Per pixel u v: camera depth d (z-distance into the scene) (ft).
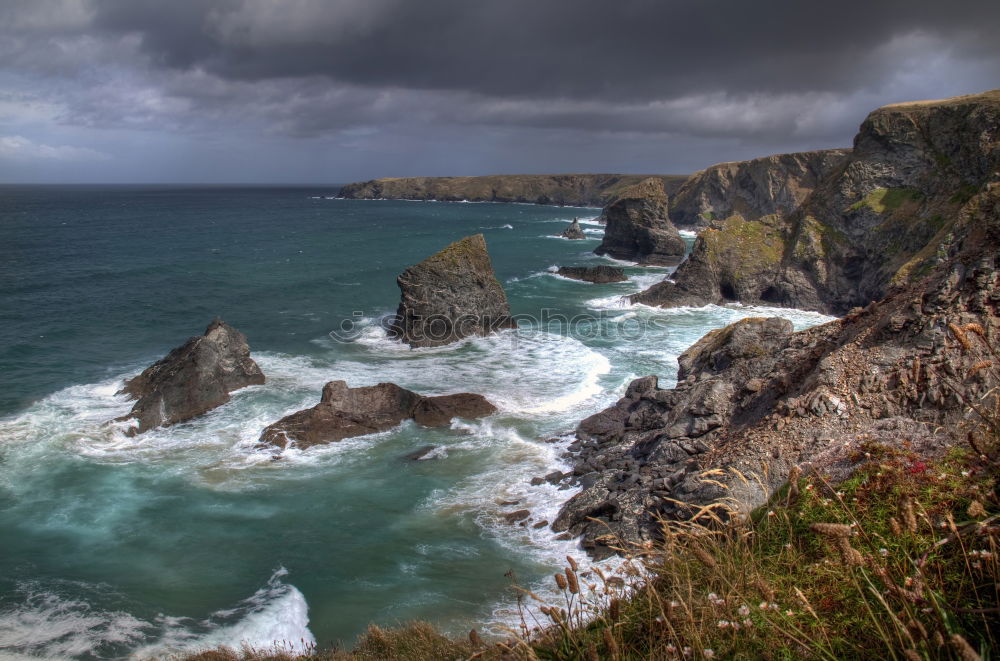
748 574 18.56
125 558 55.52
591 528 53.57
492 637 41.81
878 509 20.68
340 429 80.43
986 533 14.49
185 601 49.75
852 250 178.09
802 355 55.11
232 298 166.71
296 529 59.82
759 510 27.45
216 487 67.97
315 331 136.15
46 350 114.93
